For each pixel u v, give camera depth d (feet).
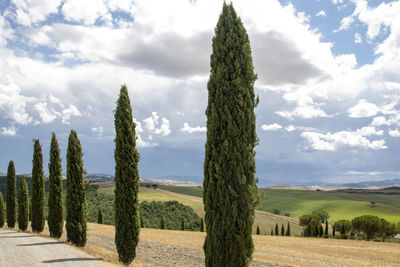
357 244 187.52
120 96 75.41
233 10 46.55
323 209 621.31
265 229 379.96
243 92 43.86
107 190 513.86
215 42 46.01
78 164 89.56
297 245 160.35
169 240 135.03
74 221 85.92
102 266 54.29
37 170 119.55
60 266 52.16
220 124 43.42
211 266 42.65
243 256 41.39
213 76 45.16
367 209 590.55
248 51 45.73
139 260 78.02
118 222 71.05
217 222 42.34
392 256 134.31
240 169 42.37
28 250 69.97
